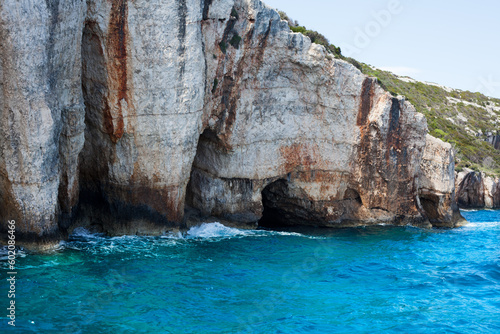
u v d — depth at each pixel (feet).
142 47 60.49
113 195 64.18
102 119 61.57
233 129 77.30
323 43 99.50
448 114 243.60
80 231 63.10
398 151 97.50
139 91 61.36
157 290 46.21
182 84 63.72
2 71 46.83
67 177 55.93
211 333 38.29
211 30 69.72
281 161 85.20
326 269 59.72
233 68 74.33
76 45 53.26
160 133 63.46
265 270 56.34
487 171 189.26
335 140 90.79
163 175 65.21
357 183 94.27
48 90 48.93
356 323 42.68
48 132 49.06
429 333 41.32
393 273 60.03
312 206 91.15
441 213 109.50
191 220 76.28
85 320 38.42
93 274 48.19
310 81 86.38
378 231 92.07
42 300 41.11
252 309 43.93
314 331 40.37
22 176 49.03
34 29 46.85
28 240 50.90
